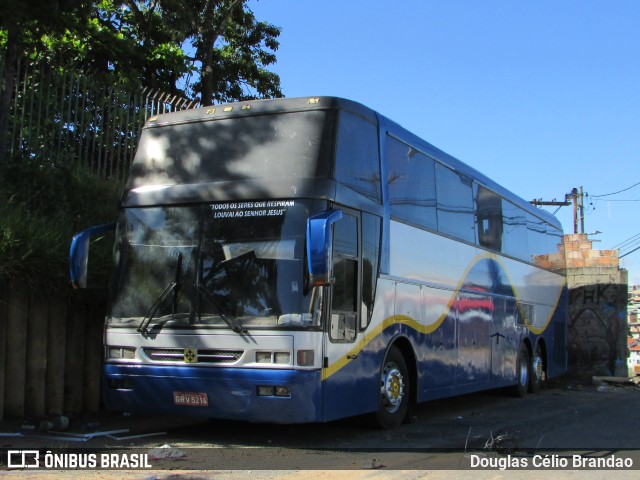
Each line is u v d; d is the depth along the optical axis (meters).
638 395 16.59
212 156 8.45
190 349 7.82
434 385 10.59
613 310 21.38
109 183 12.20
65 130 12.23
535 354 16.34
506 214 14.68
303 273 7.60
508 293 14.41
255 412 7.52
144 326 8.06
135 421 9.68
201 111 8.77
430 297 10.57
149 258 8.29
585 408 13.37
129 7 19.20
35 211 10.09
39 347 9.09
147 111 13.79
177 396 7.85
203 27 22.47
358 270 8.44
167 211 8.38
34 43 11.71
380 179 9.20
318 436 8.88
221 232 8.05
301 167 7.99
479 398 15.28
